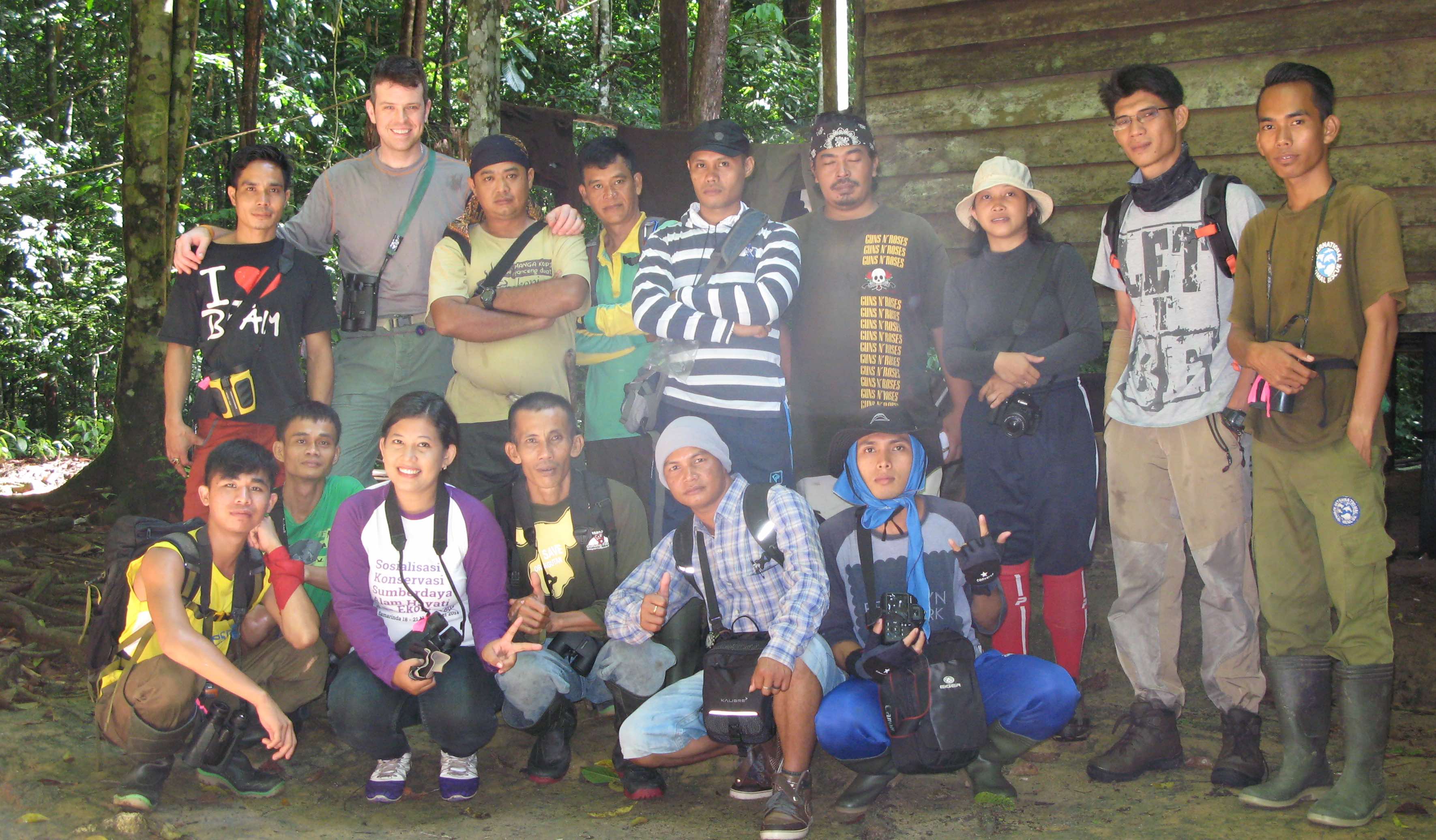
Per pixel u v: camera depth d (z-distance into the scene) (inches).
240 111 397.7
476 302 170.2
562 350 175.3
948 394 170.4
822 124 168.6
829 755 161.6
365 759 157.2
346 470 178.9
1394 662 164.6
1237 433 143.1
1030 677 135.2
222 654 132.0
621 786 148.6
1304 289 134.3
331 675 157.8
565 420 147.2
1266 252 137.7
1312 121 132.7
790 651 129.3
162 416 301.4
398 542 140.3
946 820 136.0
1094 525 158.4
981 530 135.6
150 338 299.7
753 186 286.7
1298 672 138.0
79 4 515.2
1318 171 135.6
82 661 189.0
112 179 489.7
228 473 133.9
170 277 308.3
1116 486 153.5
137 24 295.1
